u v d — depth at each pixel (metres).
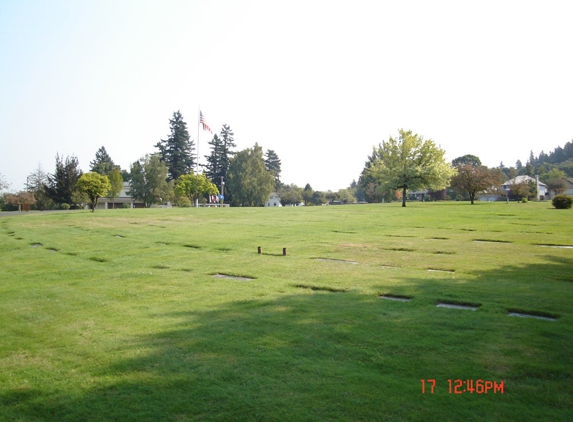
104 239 20.17
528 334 6.17
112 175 72.62
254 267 12.48
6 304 8.95
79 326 7.27
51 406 4.50
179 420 4.12
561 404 4.20
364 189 98.38
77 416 4.28
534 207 38.75
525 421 3.92
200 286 10.16
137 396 4.62
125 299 9.10
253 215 33.97
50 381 5.09
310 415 4.11
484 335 6.18
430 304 8.05
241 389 4.69
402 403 4.29
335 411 4.18
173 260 14.12
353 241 18.14
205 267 12.71
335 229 22.91
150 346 6.13
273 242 18.03
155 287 10.20
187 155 95.00
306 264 12.87
